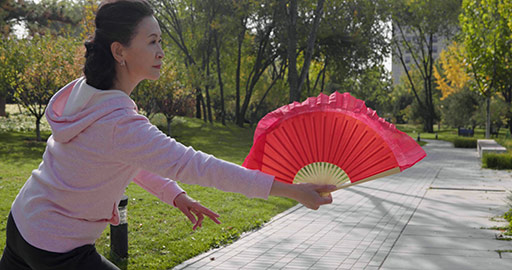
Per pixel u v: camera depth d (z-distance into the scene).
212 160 1.75
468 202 10.74
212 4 36.53
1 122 27.66
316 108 1.78
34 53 21.70
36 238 1.86
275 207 9.89
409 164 1.69
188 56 39.34
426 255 6.45
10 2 29.98
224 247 6.80
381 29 38.22
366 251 6.66
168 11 38.94
